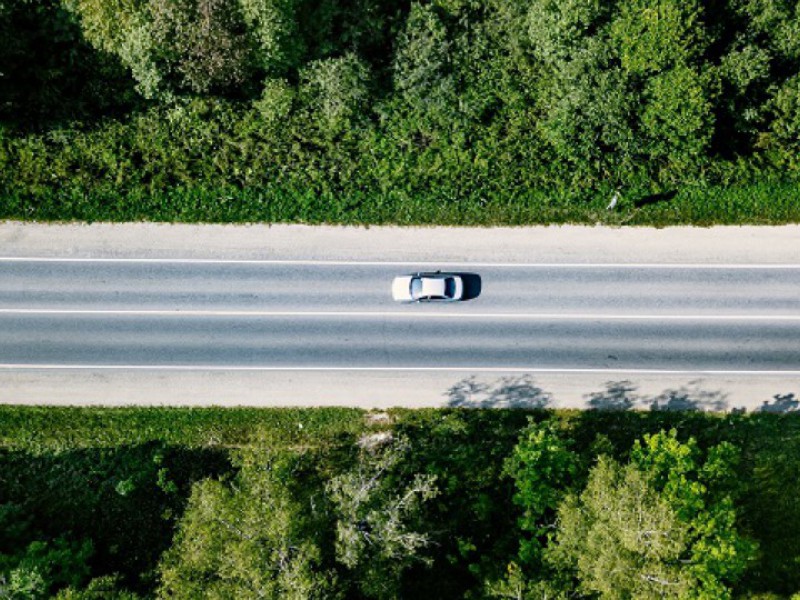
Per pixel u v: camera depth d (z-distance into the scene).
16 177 33.56
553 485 30.69
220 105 33.75
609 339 34.47
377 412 34.19
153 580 32.84
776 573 33.31
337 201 34.16
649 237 34.44
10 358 34.03
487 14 33.97
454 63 33.66
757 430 34.12
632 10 31.38
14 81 32.69
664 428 34.09
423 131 33.94
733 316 34.50
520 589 28.34
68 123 33.44
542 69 34.03
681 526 27.34
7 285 34.03
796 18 32.72
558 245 34.56
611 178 34.09
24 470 33.41
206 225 34.22
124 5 31.06
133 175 33.69
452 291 34.09
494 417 34.19
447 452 33.91
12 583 28.11
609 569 26.39
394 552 28.19
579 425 34.12
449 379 34.28
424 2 33.94
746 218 34.56
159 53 31.52
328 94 33.12
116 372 34.09
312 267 34.44
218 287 34.28
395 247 34.53
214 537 27.30
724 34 32.84
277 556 26.70
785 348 34.34
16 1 31.69
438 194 34.19
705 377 34.28
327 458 33.84
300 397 34.19
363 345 34.34
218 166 33.81
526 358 34.34
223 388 34.16
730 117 33.47
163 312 34.19
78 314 34.12
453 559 32.47
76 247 34.16
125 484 33.03
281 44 32.09
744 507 33.66
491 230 34.44
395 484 32.69
